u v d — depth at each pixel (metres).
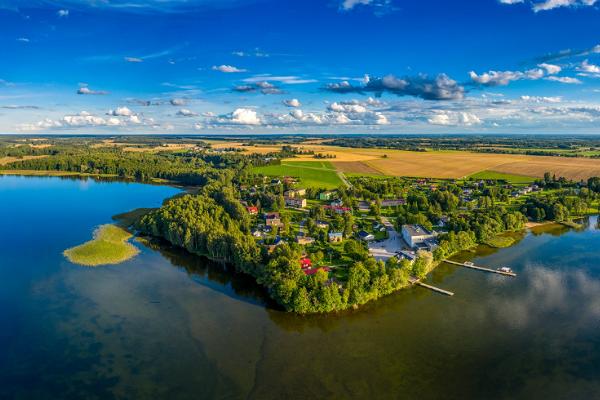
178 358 96.69
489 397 84.56
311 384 87.75
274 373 91.31
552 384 88.50
